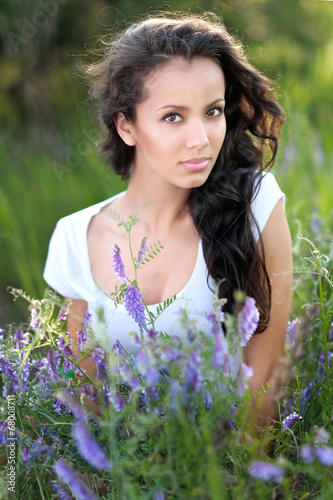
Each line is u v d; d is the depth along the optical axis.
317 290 2.12
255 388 1.85
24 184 4.29
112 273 2.00
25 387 1.64
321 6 7.20
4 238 3.64
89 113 2.71
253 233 1.89
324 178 3.64
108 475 1.53
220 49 1.74
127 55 1.72
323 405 1.64
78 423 1.39
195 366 1.23
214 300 1.33
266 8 6.88
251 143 2.06
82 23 6.13
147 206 1.96
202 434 1.28
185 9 5.34
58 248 2.12
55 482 1.48
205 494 1.20
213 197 1.86
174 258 1.92
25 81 5.95
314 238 2.59
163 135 1.70
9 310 3.25
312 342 1.94
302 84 6.11
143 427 1.31
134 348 1.93
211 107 1.69
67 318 2.12
